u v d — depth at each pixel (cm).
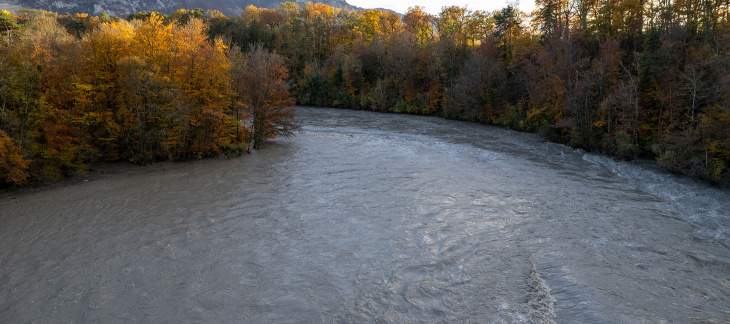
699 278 1605
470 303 1445
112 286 1612
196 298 1525
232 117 4291
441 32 9669
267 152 4409
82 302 1502
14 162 2825
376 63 9512
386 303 1466
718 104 3203
